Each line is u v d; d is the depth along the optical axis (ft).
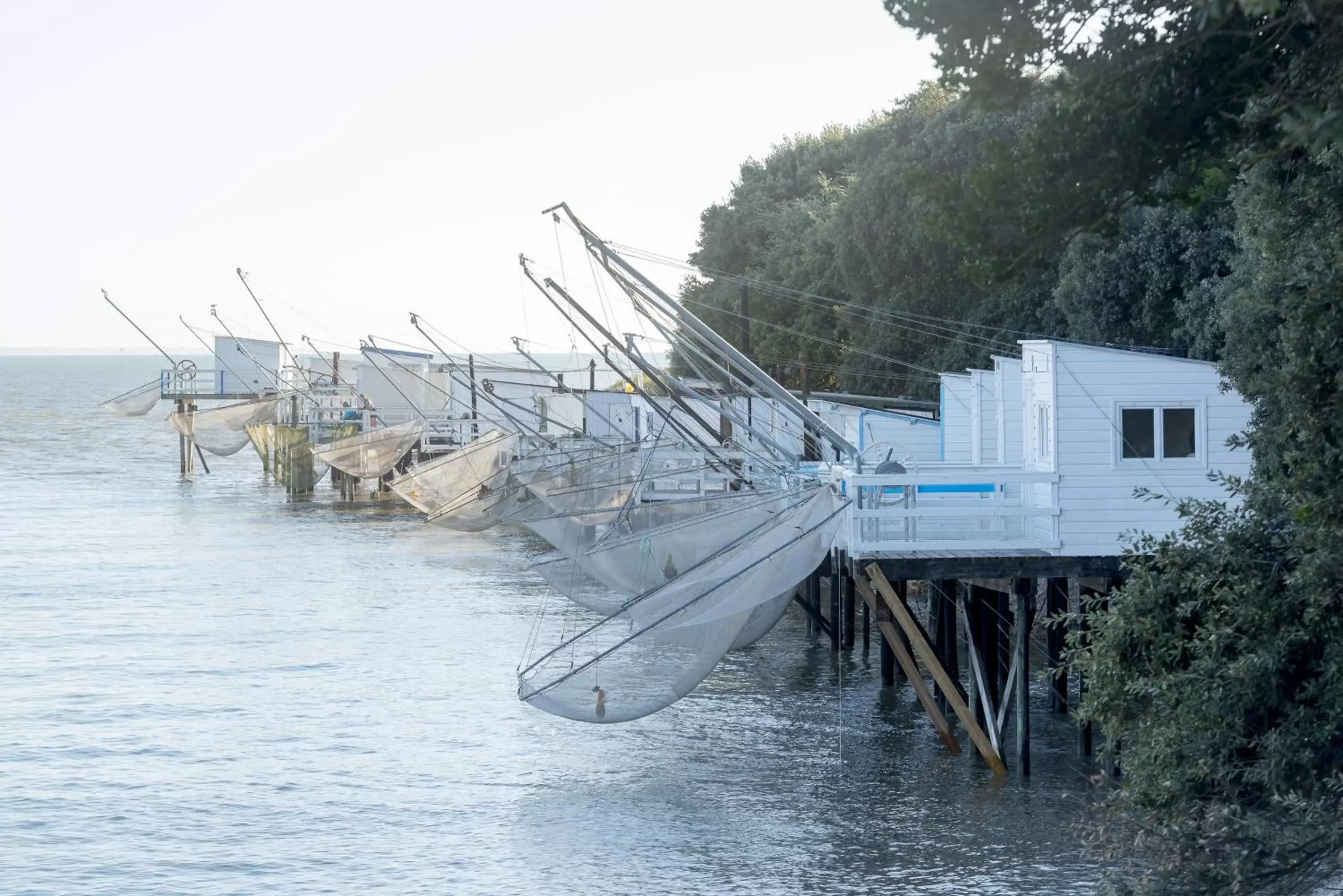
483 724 125.80
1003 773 105.91
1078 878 86.63
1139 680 59.52
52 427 641.81
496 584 206.39
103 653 157.89
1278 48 50.47
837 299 279.69
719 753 114.73
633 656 107.14
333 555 238.27
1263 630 57.06
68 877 90.58
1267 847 51.29
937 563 104.22
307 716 129.70
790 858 91.40
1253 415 103.04
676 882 88.12
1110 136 50.29
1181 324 171.22
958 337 228.43
